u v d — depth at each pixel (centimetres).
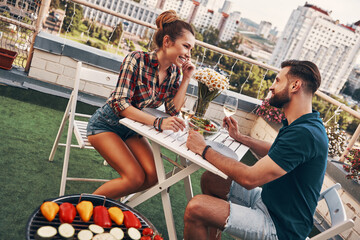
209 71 162
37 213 117
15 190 200
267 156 139
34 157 244
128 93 171
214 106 394
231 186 176
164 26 175
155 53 178
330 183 317
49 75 382
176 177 161
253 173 135
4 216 176
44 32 391
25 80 375
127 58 173
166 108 201
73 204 129
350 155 321
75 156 269
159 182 166
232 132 187
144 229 122
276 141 154
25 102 340
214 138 178
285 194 145
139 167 172
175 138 159
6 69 366
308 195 143
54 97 377
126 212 129
